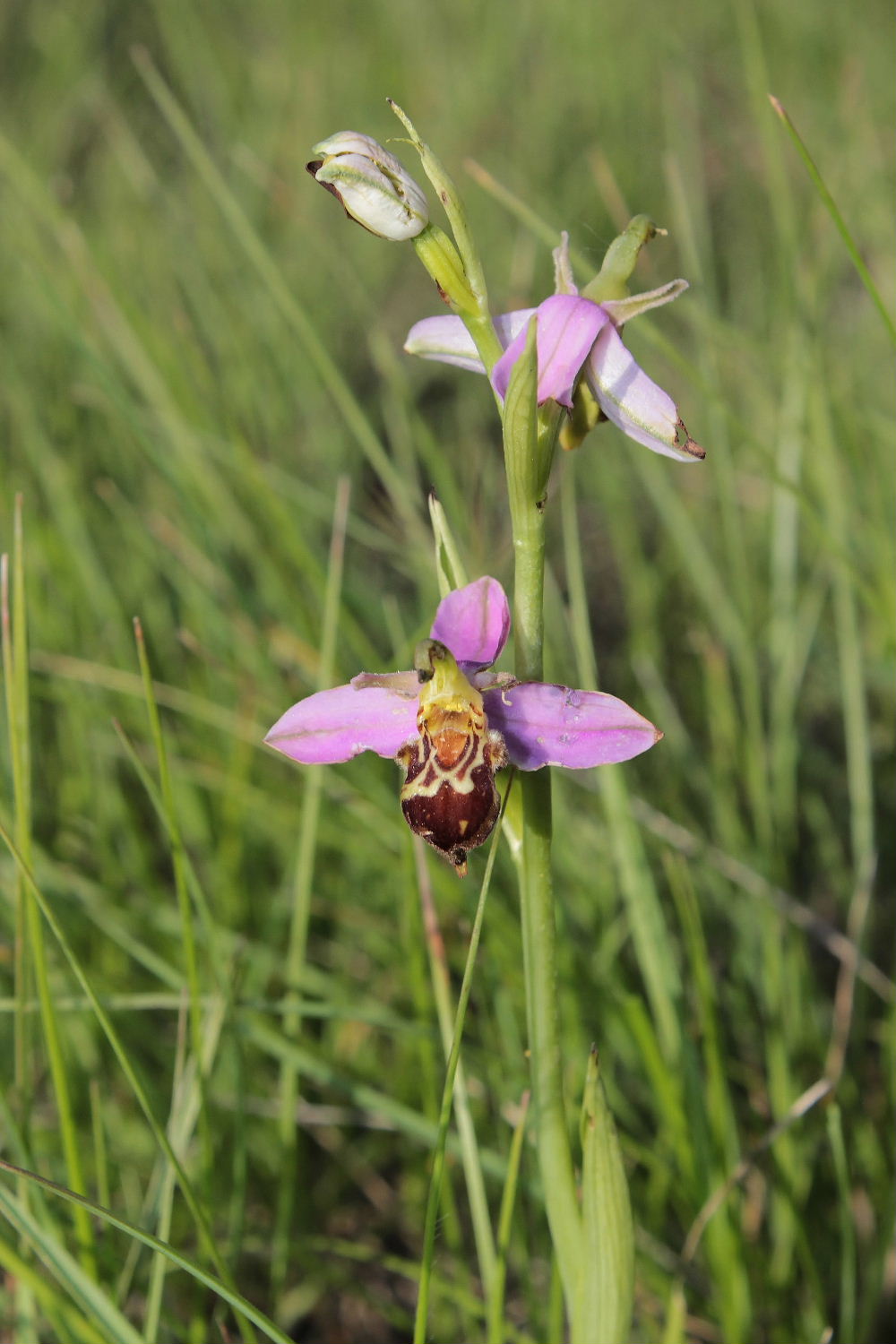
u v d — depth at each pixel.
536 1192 0.24
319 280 0.48
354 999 0.28
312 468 0.39
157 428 0.34
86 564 0.31
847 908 0.30
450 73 0.64
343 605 0.29
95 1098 0.23
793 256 0.29
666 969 0.24
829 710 0.34
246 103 0.58
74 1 0.66
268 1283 0.26
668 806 0.29
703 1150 0.24
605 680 0.36
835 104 0.49
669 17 0.69
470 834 0.21
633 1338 0.25
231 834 0.28
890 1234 0.24
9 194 0.44
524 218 0.26
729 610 0.29
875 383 0.36
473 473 0.36
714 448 0.29
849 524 0.29
